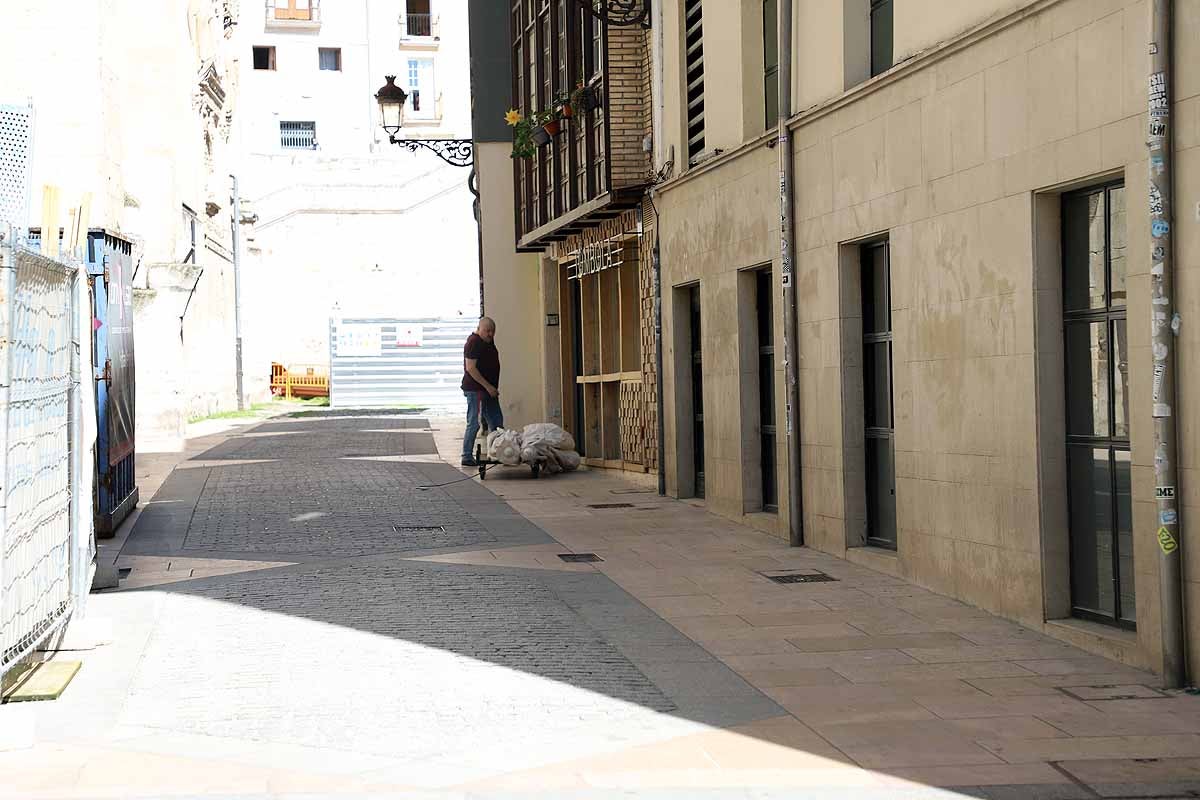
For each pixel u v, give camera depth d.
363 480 20.42
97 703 7.54
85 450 9.13
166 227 38.34
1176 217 7.73
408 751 6.67
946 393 10.52
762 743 6.82
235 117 55.19
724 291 15.61
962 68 10.14
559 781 6.20
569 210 20.64
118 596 10.77
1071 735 6.94
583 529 14.89
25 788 6.08
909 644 9.05
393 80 26.36
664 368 18.09
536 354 25.95
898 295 11.28
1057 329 9.30
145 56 38.41
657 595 10.89
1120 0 8.25
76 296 9.04
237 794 6.00
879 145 11.54
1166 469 7.75
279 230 60.62
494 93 26.27
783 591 11.03
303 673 8.25
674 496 17.91
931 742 6.84
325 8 79.38
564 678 8.16
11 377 7.09
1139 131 8.07
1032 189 9.24
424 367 53.72
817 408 13.06
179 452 26.28
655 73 18.00
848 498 12.55
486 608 10.33
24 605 7.53
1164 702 7.52
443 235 62.16
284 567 12.23
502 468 22.17
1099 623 9.02
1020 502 9.52
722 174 15.55
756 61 14.99
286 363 60.69
